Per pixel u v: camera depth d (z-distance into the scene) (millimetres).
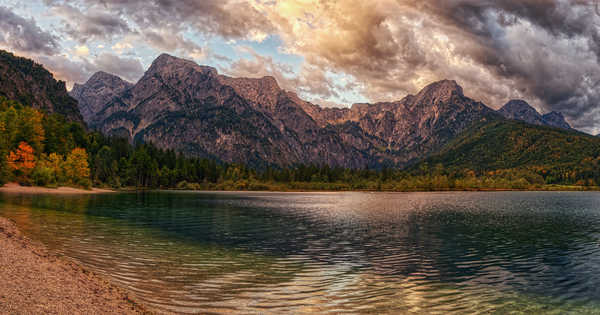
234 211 80750
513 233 49750
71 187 149875
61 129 173250
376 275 25266
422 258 31703
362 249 35500
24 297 14641
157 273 23625
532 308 19219
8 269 18391
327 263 28797
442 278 25000
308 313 17094
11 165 120250
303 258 30594
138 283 20875
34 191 116938
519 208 102438
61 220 48312
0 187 115062
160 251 31672
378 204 115312
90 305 15328
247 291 20438
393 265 28641
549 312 18641
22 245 25719
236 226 53125
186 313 16391
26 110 141125
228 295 19531
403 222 61469
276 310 17359
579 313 18609
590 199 163625
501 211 90375
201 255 30703
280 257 30797
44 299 14867
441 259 31531
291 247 35969
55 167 145250
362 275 25125
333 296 20078
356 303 19000
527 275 26344
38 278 17828
